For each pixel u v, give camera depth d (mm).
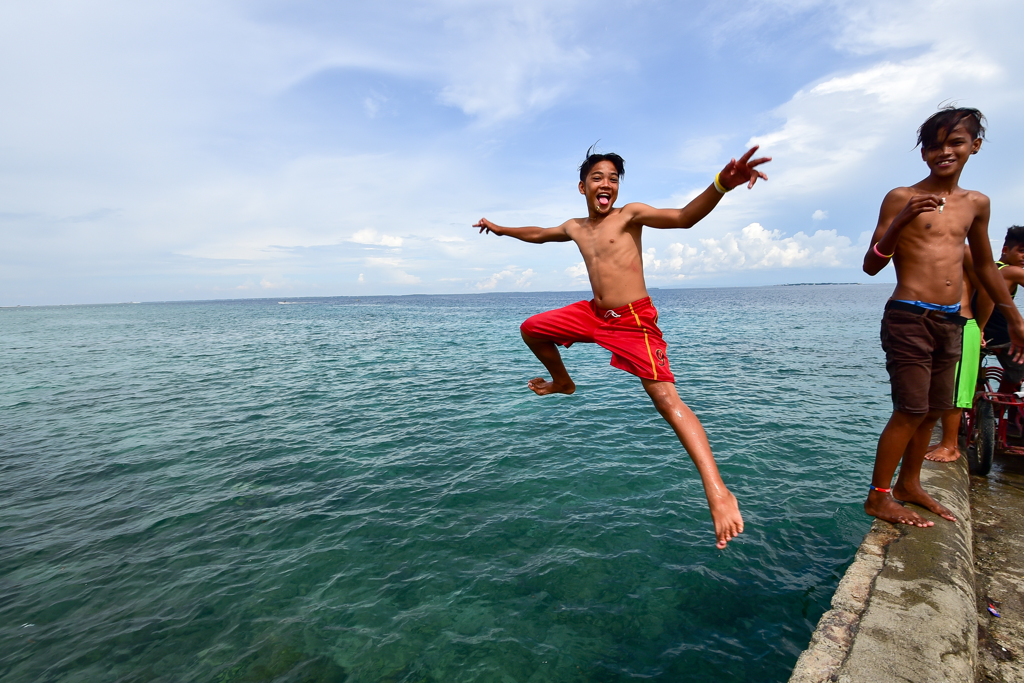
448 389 14047
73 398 14320
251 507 6832
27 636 4418
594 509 6281
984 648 2867
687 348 21578
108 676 3939
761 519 5848
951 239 3586
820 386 13211
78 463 8852
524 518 6133
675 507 6242
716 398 11898
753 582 4707
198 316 76625
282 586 5020
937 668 2463
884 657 2562
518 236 3742
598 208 3182
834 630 2838
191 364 20984
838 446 8336
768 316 44125
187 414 12180
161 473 8258
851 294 141375
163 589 5043
